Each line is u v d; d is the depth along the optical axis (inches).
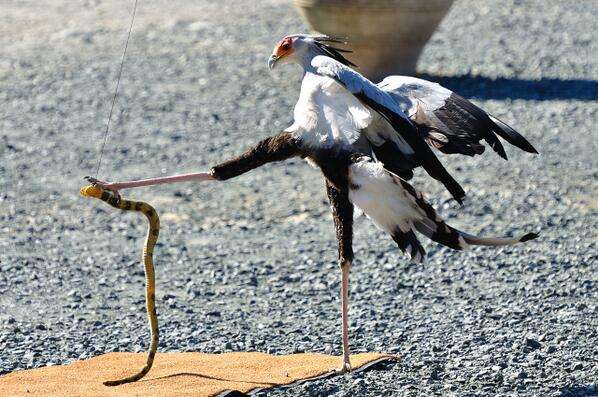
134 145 781.3
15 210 637.9
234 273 522.3
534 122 825.5
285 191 676.1
